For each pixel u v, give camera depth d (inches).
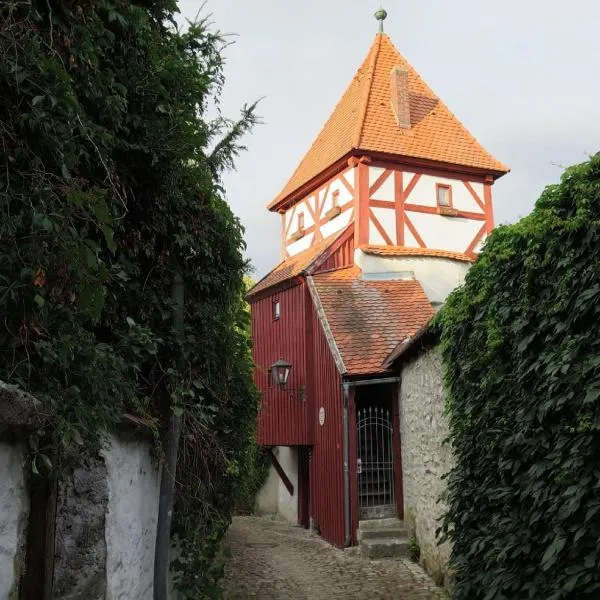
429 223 594.6
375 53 700.0
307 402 523.2
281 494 622.8
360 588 311.4
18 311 107.3
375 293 523.5
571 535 152.1
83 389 121.6
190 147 183.2
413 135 613.6
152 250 189.9
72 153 122.3
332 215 604.7
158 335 193.5
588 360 148.8
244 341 245.0
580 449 149.3
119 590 147.3
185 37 209.9
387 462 444.5
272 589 313.1
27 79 114.2
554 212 170.1
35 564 123.4
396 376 420.8
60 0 126.3
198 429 209.0
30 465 102.3
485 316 216.8
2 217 106.8
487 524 203.5
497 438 194.4
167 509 182.2
